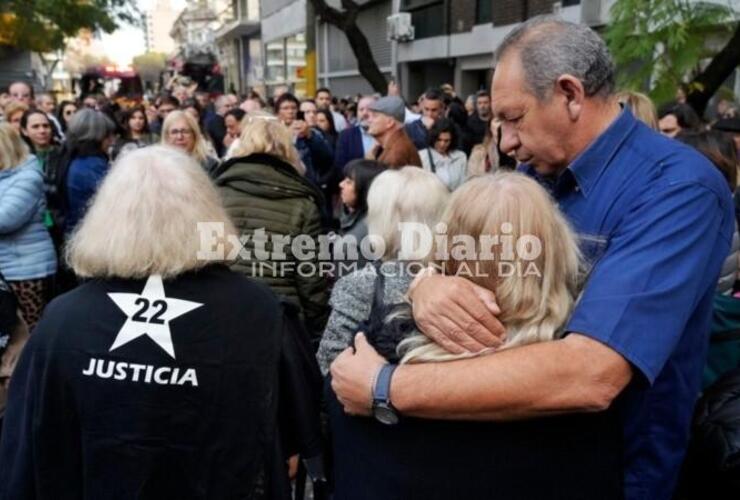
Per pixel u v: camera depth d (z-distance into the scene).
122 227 1.36
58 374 1.34
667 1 4.02
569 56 1.24
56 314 1.36
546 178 1.42
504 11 11.48
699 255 1.13
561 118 1.27
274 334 1.46
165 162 1.44
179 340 1.35
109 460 1.33
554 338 1.10
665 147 1.25
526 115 1.29
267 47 29.23
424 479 1.13
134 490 1.33
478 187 1.20
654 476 1.29
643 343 1.05
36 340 1.36
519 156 1.36
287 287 2.72
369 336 1.24
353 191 2.89
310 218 2.76
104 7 21.64
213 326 1.38
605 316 1.06
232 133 6.57
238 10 33.16
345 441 1.23
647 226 1.15
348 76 19.62
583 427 1.10
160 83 36.56
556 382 1.03
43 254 3.61
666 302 1.08
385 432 1.16
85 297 1.37
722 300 1.79
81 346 1.33
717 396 1.51
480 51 12.44
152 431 1.33
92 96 10.05
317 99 8.64
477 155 3.96
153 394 1.33
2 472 1.39
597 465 1.11
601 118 1.29
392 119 3.94
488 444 1.10
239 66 35.88
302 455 1.61
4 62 24.70
